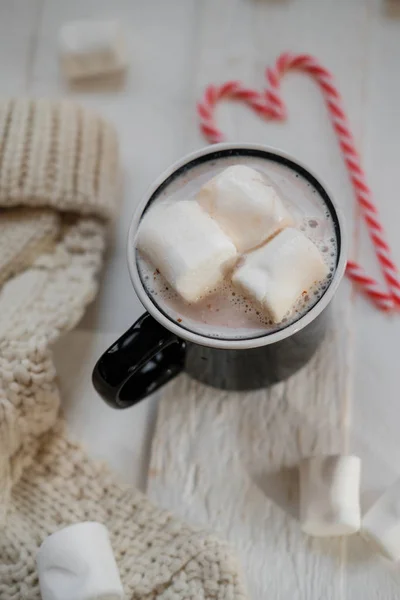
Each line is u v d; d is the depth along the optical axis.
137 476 0.59
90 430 0.60
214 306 0.52
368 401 0.59
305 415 0.59
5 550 0.56
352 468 0.56
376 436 0.58
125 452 0.59
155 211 0.53
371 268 0.60
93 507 0.57
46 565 0.54
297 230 0.52
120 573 0.55
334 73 0.64
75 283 0.59
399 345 0.59
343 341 0.59
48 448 0.58
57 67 0.66
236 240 0.52
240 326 0.51
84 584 0.53
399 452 0.58
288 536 0.57
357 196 0.61
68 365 0.61
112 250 0.62
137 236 0.52
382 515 0.56
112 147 0.61
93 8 0.67
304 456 0.58
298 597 0.56
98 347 0.61
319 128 0.63
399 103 0.63
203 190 0.53
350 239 0.61
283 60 0.64
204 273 0.51
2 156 0.59
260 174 0.53
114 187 0.61
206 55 0.65
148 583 0.55
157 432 0.59
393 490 0.56
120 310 0.61
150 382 0.56
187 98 0.64
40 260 0.60
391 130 0.62
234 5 0.66
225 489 0.58
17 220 0.60
